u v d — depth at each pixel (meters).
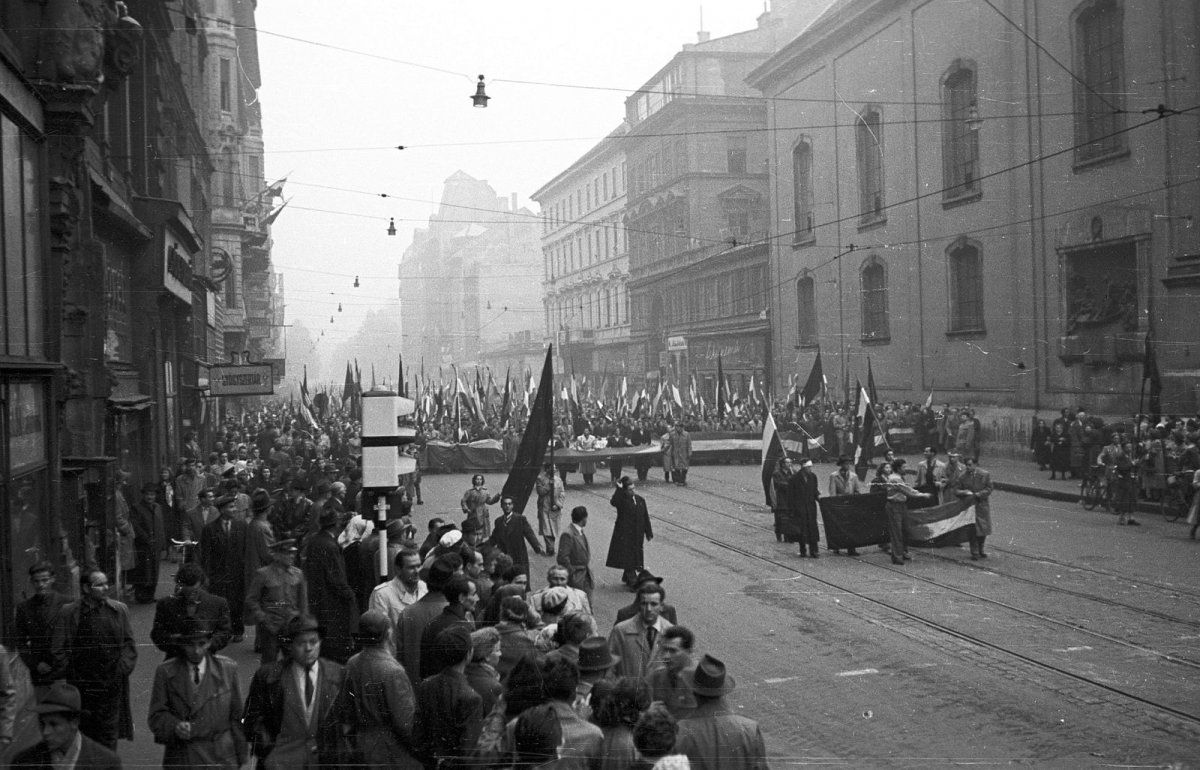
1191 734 8.12
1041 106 31.31
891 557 16.67
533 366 102.94
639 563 15.43
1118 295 28.64
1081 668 10.02
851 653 10.91
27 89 11.78
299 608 9.21
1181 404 25.66
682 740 4.99
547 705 5.09
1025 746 7.93
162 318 24.00
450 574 7.29
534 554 19.17
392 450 9.64
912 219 39.16
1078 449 26.67
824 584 14.88
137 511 14.31
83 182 13.36
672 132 67.56
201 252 37.31
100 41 12.84
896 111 40.19
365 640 6.08
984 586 14.27
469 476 35.09
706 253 61.19
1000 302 33.69
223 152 47.53
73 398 13.68
